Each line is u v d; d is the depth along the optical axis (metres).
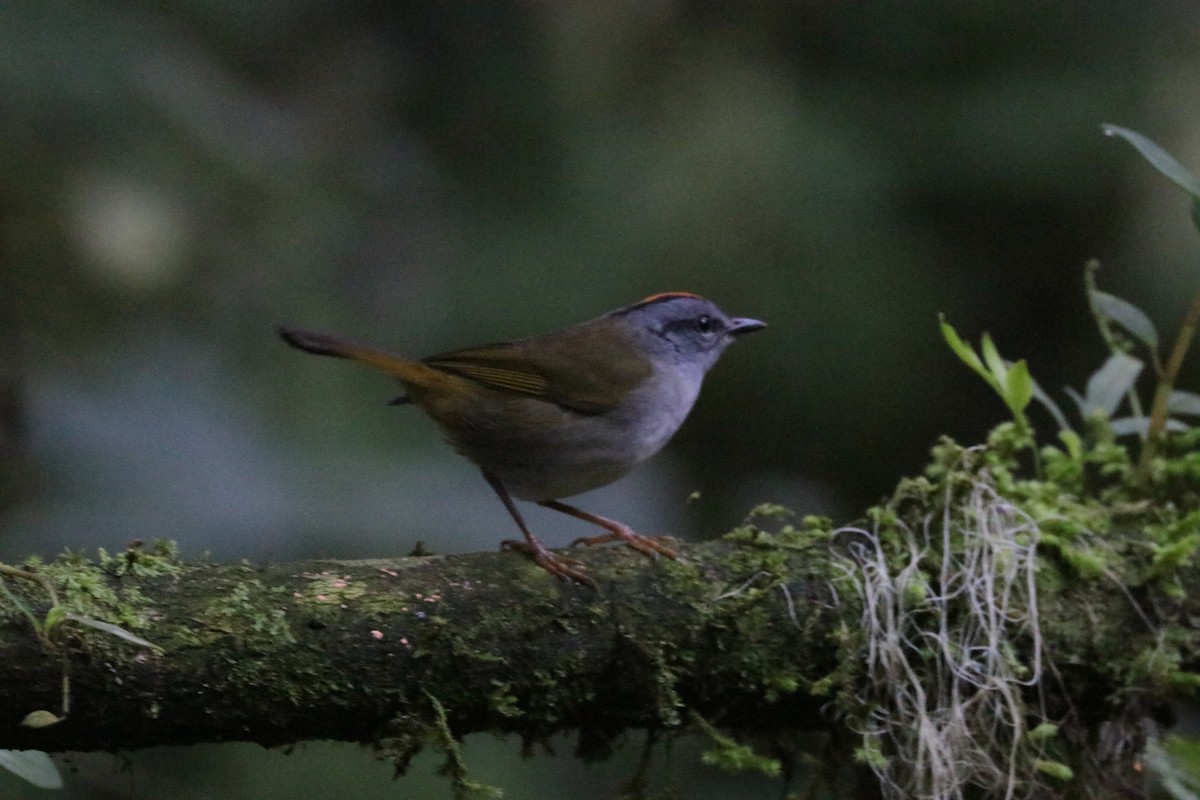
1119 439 12.05
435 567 6.39
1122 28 13.62
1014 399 7.57
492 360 8.11
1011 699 6.46
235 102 11.19
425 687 6.18
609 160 13.09
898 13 13.90
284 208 11.18
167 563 6.04
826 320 13.38
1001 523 6.83
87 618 5.54
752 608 6.56
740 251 13.20
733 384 13.65
